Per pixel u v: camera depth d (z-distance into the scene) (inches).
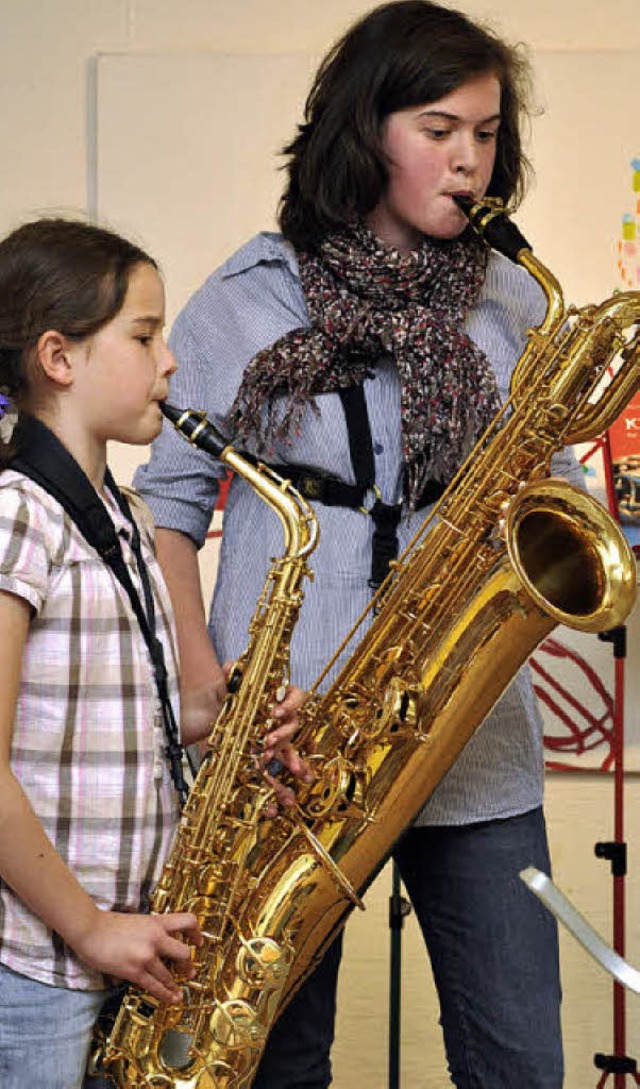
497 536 90.8
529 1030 93.8
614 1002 128.6
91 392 80.4
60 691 77.4
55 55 138.6
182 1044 83.8
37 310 79.7
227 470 101.3
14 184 138.9
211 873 85.0
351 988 139.2
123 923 77.3
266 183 137.8
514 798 95.7
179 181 137.9
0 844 74.5
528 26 138.3
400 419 95.2
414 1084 138.5
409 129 93.4
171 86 137.3
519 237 93.1
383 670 91.6
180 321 101.1
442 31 93.4
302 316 97.6
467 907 94.9
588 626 85.1
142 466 103.2
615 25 138.5
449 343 94.2
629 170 137.9
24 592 75.1
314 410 94.0
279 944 85.6
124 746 78.9
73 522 78.7
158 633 84.2
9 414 81.7
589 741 137.6
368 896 139.3
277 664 88.0
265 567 96.7
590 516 87.1
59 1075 78.1
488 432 92.4
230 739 86.7
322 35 138.3
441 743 89.3
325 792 88.9
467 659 89.2
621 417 127.7
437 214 94.1
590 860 138.9
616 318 92.5
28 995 77.2
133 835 79.1
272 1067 96.8
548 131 137.7
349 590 94.7
